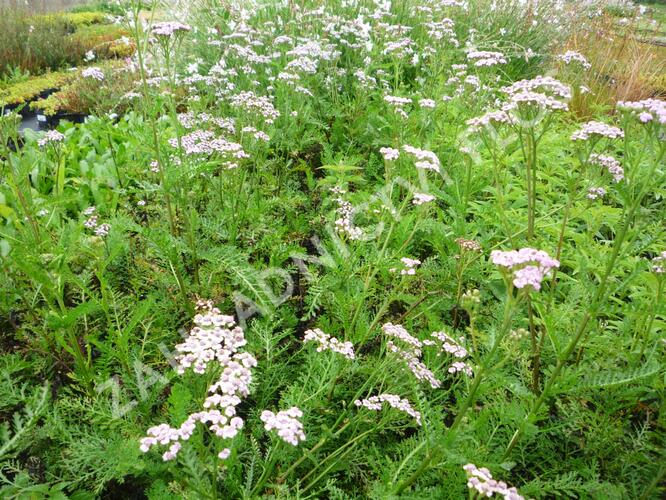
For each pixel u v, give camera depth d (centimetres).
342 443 217
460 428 181
